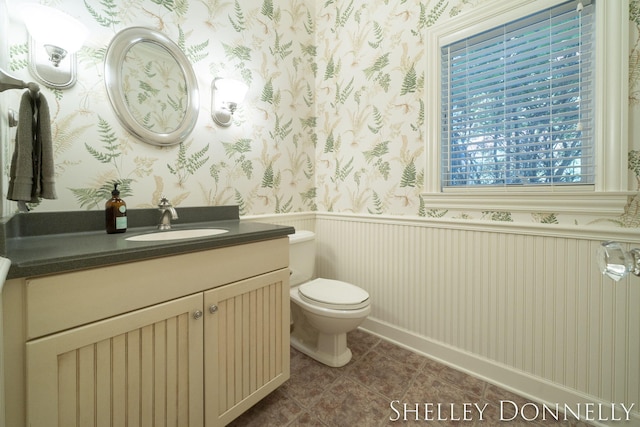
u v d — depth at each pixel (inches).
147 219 51.4
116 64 47.6
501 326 54.1
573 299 46.8
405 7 65.9
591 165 45.9
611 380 44.1
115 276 29.9
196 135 59.1
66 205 43.8
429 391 52.9
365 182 75.2
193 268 36.5
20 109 29.7
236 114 66.2
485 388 53.7
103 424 29.3
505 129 54.6
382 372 58.6
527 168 52.1
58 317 26.4
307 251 70.4
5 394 24.1
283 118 77.3
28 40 39.7
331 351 61.6
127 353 30.9
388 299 70.8
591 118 46.1
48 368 25.7
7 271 21.8
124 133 49.3
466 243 58.1
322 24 84.4
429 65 61.7
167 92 54.1
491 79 55.5
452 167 61.8
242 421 45.8
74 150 44.3
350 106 77.9
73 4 43.4
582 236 45.4
